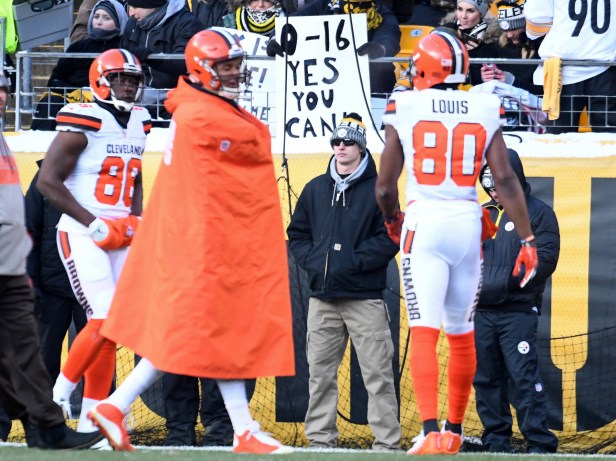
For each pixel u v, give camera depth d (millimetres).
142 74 20984
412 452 17375
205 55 16484
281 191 27266
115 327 16844
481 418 24344
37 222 24891
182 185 16516
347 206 24641
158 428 26859
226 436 25297
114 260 20641
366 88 26922
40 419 17156
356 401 26938
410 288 17625
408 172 17672
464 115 17562
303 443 26953
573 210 26906
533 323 23953
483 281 23812
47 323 25141
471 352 18031
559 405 26703
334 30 26906
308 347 24891
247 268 16562
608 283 26703
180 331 16234
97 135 20609
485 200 27062
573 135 27125
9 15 35188
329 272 24328
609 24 27578
